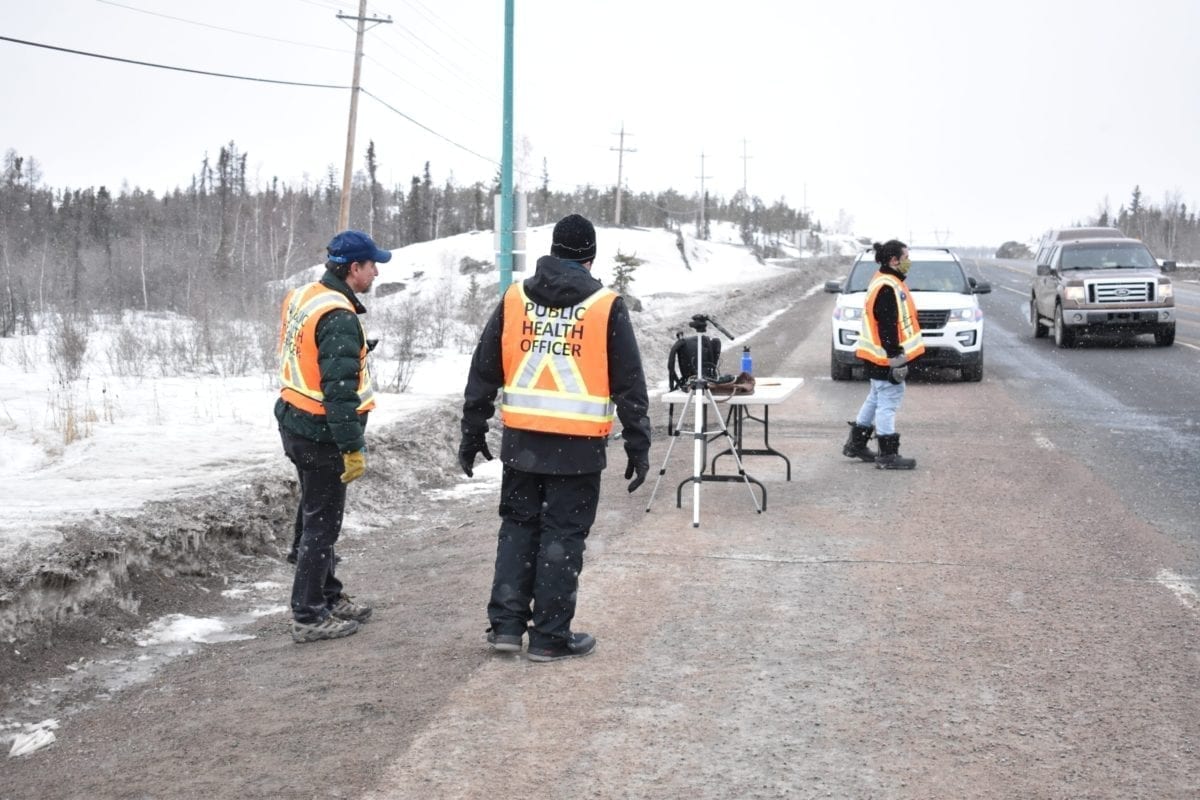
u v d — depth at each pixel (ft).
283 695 15.40
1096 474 30.17
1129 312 68.69
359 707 14.70
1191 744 12.93
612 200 376.89
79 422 35.37
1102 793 11.76
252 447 30.83
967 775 12.23
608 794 11.93
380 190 354.54
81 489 24.59
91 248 212.64
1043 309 76.79
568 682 15.34
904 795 11.78
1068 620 17.66
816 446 35.94
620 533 24.20
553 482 16.33
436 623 18.60
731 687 14.99
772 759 12.72
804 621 17.83
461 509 28.78
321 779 12.51
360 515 27.55
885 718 13.85
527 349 16.14
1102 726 13.50
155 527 21.62
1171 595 18.95
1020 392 48.93
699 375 26.05
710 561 21.70
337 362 16.89
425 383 50.11
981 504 26.66
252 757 13.25
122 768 13.24
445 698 14.87
